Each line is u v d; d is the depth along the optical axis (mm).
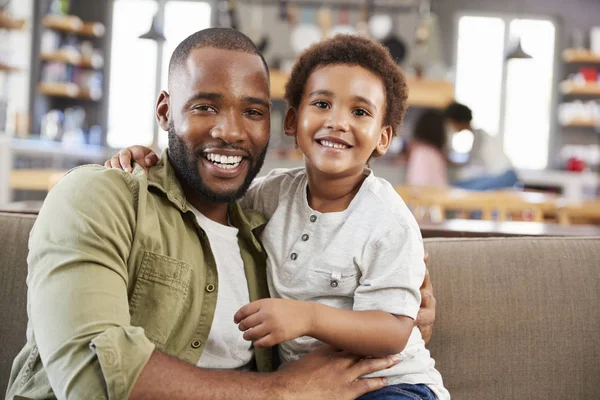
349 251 1204
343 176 1251
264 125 1214
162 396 934
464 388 1417
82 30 7680
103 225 1037
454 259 1481
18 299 1370
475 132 5824
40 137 7023
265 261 1284
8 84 6504
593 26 8273
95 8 8125
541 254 1494
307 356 1142
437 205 3564
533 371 1423
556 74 8328
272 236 1292
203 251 1199
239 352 1215
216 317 1180
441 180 4621
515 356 1428
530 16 8281
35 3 7031
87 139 7828
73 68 7570
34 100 7117
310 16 8094
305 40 7965
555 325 1439
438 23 8305
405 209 1245
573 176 7473
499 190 4465
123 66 8203
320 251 1227
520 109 8398
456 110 4816
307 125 1248
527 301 1449
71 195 1059
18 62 6691
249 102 1184
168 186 1205
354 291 1202
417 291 1155
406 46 8102
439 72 7582
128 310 1017
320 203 1293
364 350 1093
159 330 1090
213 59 1171
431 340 1431
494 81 8383
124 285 1026
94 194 1065
